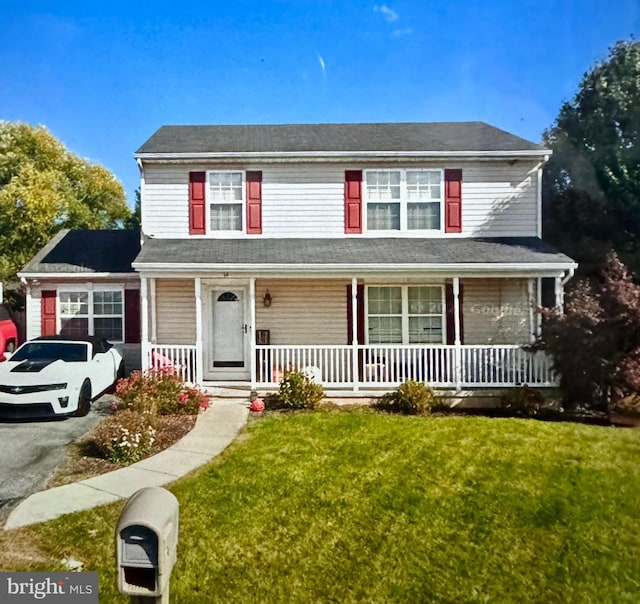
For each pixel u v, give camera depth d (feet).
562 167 53.67
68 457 21.72
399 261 33.24
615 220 47.88
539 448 22.17
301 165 39.47
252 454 21.77
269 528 15.37
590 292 31.73
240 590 12.48
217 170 39.45
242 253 35.24
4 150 78.28
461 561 13.70
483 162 39.22
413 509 16.51
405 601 12.12
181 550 14.15
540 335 32.07
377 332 39.04
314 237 39.40
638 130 48.06
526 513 16.20
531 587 12.64
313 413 28.91
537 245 36.65
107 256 44.47
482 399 32.35
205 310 38.68
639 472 19.45
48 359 31.19
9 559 13.51
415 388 30.53
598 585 12.74
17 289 60.54
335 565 13.52
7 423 27.35
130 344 41.55
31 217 67.82
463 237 39.22
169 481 18.92
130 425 22.58
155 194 39.52
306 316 39.24
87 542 14.42
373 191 39.58
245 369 38.55
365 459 20.94
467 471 19.57
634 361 27.27
